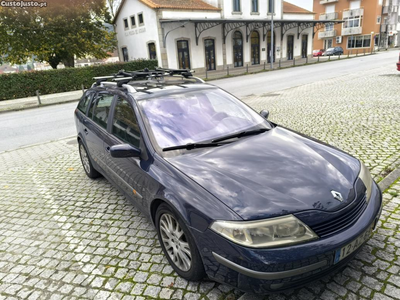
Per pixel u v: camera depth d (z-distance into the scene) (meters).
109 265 2.87
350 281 2.38
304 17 39.56
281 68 28.28
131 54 31.19
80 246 3.23
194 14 28.06
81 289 2.59
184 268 2.54
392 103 8.00
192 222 2.22
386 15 51.19
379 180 3.84
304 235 2.00
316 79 16.19
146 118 3.16
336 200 2.19
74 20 26.05
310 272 2.00
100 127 4.05
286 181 2.32
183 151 2.85
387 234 2.86
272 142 2.98
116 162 3.51
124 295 2.47
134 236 3.31
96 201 4.27
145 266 2.81
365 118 6.82
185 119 3.25
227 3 30.41
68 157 6.55
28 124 11.38
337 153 2.84
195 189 2.32
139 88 3.70
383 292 2.25
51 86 21.09
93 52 28.23
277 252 1.94
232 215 2.05
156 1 27.12
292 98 10.70
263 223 1.98
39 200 4.51
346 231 2.10
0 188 5.16
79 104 5.24
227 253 2.03
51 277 2.78
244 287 2.03
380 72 15.91
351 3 50.91
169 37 26.92
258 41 34.69
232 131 3.22
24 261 3.06
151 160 2.84
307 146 2.91
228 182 2.32
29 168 6.10
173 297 2.40
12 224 3.87
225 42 31.30
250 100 11.38
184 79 4.24
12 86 19.70
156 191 2.61
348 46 53.19
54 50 25.72
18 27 24.02
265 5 34.03
